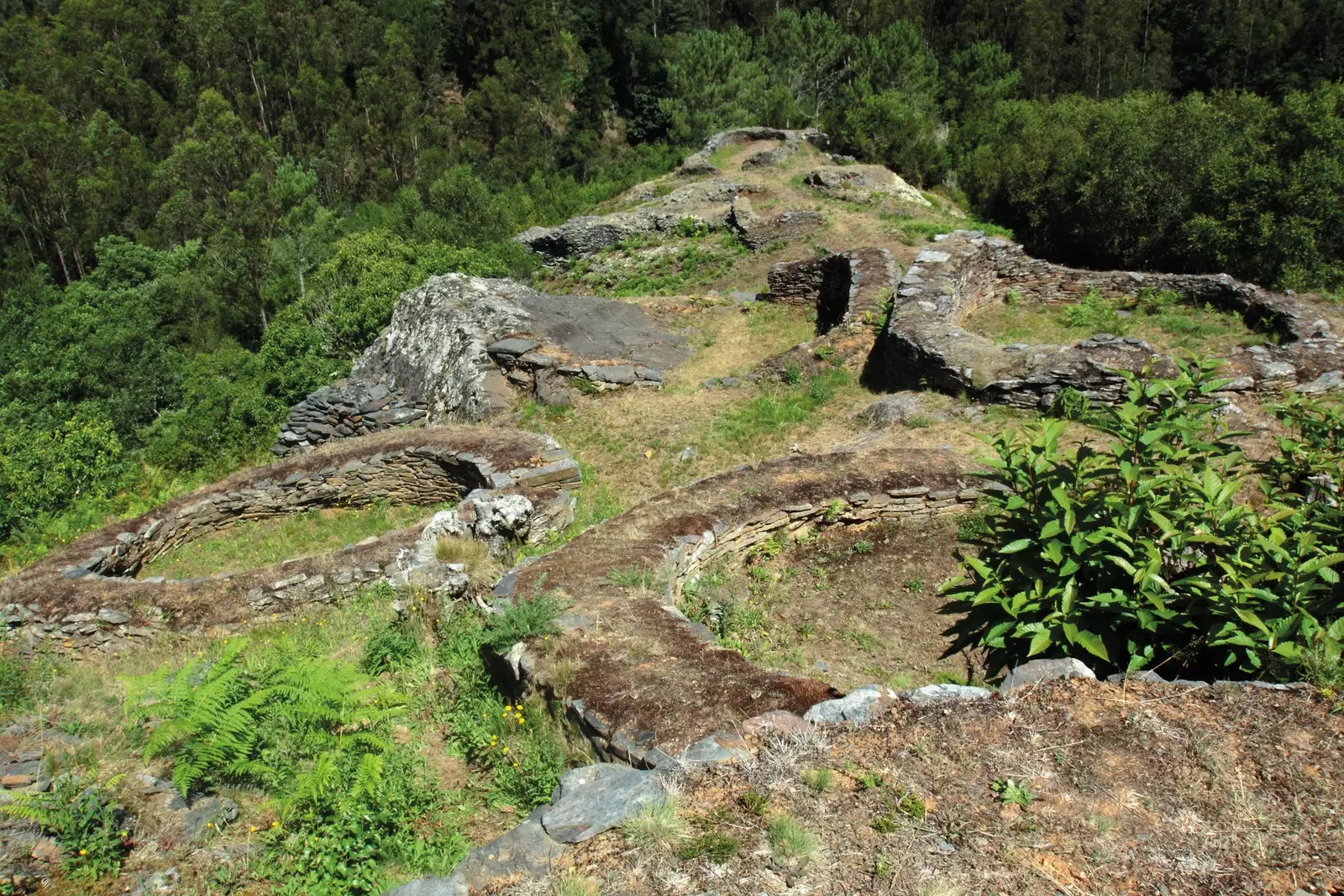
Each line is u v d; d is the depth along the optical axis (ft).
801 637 27.30
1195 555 20.39
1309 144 80.74
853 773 16.16
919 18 227.61
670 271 92.32
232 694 21.44
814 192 101.30
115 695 26.91
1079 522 21.56
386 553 34.96
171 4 232.73
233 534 46.52
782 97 167.53
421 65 242.99
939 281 53.31
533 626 23.24
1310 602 18.71
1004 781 15.66
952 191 123.44
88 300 134.51
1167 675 20.33
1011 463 24.44
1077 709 17.22
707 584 29.37
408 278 84.23
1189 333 51.44
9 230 169.99
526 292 66.28
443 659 26.99
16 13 256.11
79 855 17.72
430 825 19.57
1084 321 55.52
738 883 14.05
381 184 195.62
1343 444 26.66
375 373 67.56
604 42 247.91
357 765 19.99
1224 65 195.31
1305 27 187.52
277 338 81.82
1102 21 210.79
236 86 218.79
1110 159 97.09
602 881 14.34
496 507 35.45
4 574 46.85
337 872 17.80
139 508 55.67
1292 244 76.59
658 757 17.79
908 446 38.93
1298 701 16.90
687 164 122.93
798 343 57.72
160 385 109.60
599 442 46.96
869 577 29.71
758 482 32.89
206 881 17.67
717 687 20.03
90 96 204.95
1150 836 14.40
